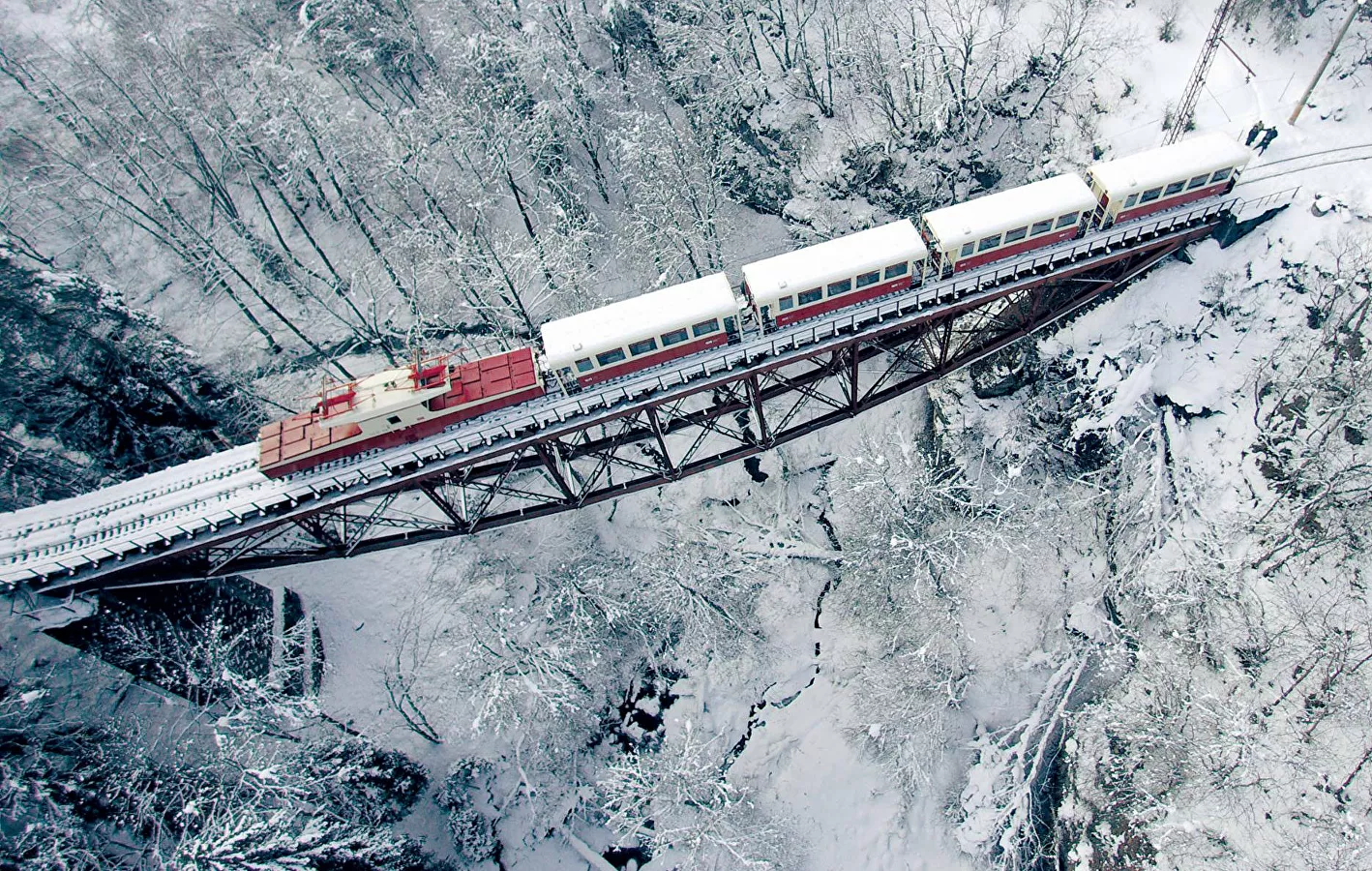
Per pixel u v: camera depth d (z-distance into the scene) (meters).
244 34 70.56
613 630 58.38
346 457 44.94
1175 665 46.09
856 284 43.16
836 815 53.81
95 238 65.81
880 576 53.06
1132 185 43.44
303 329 66.25
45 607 45.41
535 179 66.00
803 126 64.94
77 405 52.44
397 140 60.00
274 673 51.75
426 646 57.41
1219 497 46.97
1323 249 45.12
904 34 60.94
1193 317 49.06
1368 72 48.16
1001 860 48.66
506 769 56.94
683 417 49.62
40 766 44.47
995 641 53.31
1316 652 41.91
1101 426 51.31
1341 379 44.00
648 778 52.50
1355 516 42.31
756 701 58.34
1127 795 46.06
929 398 59.59
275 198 70.19
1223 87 52.41
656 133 61.19
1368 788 39.81
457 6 66.88
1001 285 45.00
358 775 51.12
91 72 63.69
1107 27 57.56
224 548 48.53
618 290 65.56
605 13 65.75
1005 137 60.19
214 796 45.59
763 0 66.19
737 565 58.66
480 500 60.19
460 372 44.72
